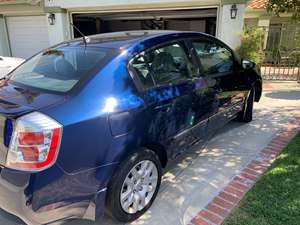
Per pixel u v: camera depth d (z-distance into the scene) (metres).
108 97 2.43
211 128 3.99
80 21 16.02
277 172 3.46
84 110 2.26
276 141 4.52
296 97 7.38
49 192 2.10
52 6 10.69
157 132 2.83
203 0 9.09
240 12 8.81
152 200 2.95
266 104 6.73
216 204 2.96
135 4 9.78
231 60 4.40
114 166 2.46
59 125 2.09
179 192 3.20
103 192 2.43
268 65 11.86
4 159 2.13
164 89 2.93
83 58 2.74
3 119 2.13
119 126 2.43
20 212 2.07
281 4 5.46
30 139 2.03
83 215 2.37
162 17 15.30
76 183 2.23
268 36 13.07
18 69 3.28
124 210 2.64
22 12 11.83
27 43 12.53
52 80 2.65
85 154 2.24
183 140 3.33
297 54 10.50
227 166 3.76
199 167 3.74
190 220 2.75
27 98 2.38
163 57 3.06
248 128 5.11
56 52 3.11
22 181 2.02
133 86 2.64
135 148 2.62
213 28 16.31
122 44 2.85
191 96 3.27
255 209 2.81
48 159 2.05
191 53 3.47
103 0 10.01
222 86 3.96
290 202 2.89
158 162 2.94
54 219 2.20
